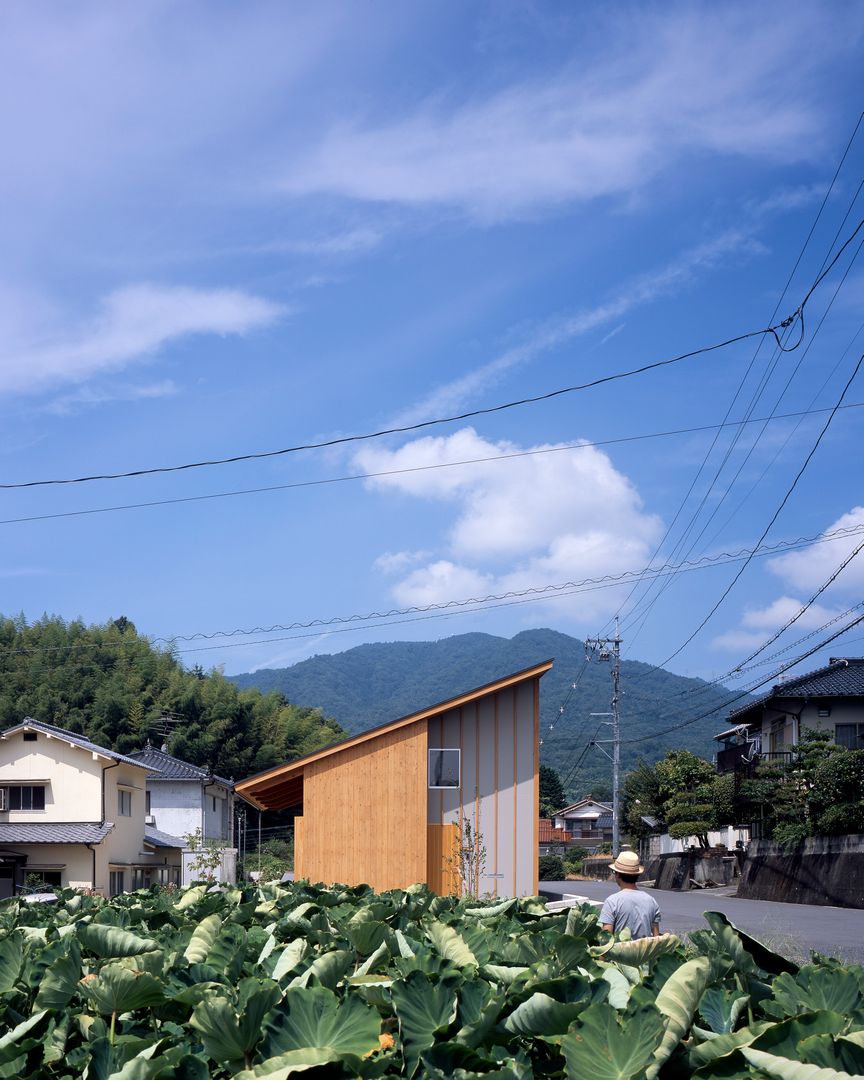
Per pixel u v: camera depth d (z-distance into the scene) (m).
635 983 3.04
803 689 34.09
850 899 24.66
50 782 34.47
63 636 59.38
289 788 16.20
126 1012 2.99
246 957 3.64
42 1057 2.71
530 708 14.46
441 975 2.72
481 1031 2.48
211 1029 2.46
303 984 3.03
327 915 4.59
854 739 33.84
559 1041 2.45
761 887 30.75
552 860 54.53
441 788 14.29
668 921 18.66
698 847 40.69
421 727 14.26
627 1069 2.24
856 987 2.69
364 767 14.26
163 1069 2.36
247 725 60.16
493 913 5.04
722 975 2.71
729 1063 2.18
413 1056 2.48
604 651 40.81
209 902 5.10
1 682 55.59
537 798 14.27
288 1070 2.16
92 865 33.31
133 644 61.78
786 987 2.70
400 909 4.80
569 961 3.16
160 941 4.08
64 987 3.12
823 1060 2.11
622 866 6.68
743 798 33.88
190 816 45.12
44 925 5.26
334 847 14.11
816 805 27.84
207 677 65.56
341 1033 2.45
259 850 47.94
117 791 35.81
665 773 43.94
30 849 33.44
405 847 14.00
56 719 54.12
